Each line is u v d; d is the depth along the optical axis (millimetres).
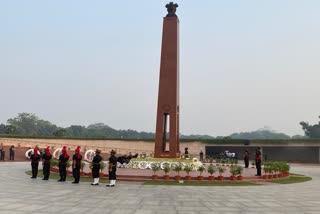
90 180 21094
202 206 12719
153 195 15219
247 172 27094
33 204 12312
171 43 29516
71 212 10938
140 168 25953
